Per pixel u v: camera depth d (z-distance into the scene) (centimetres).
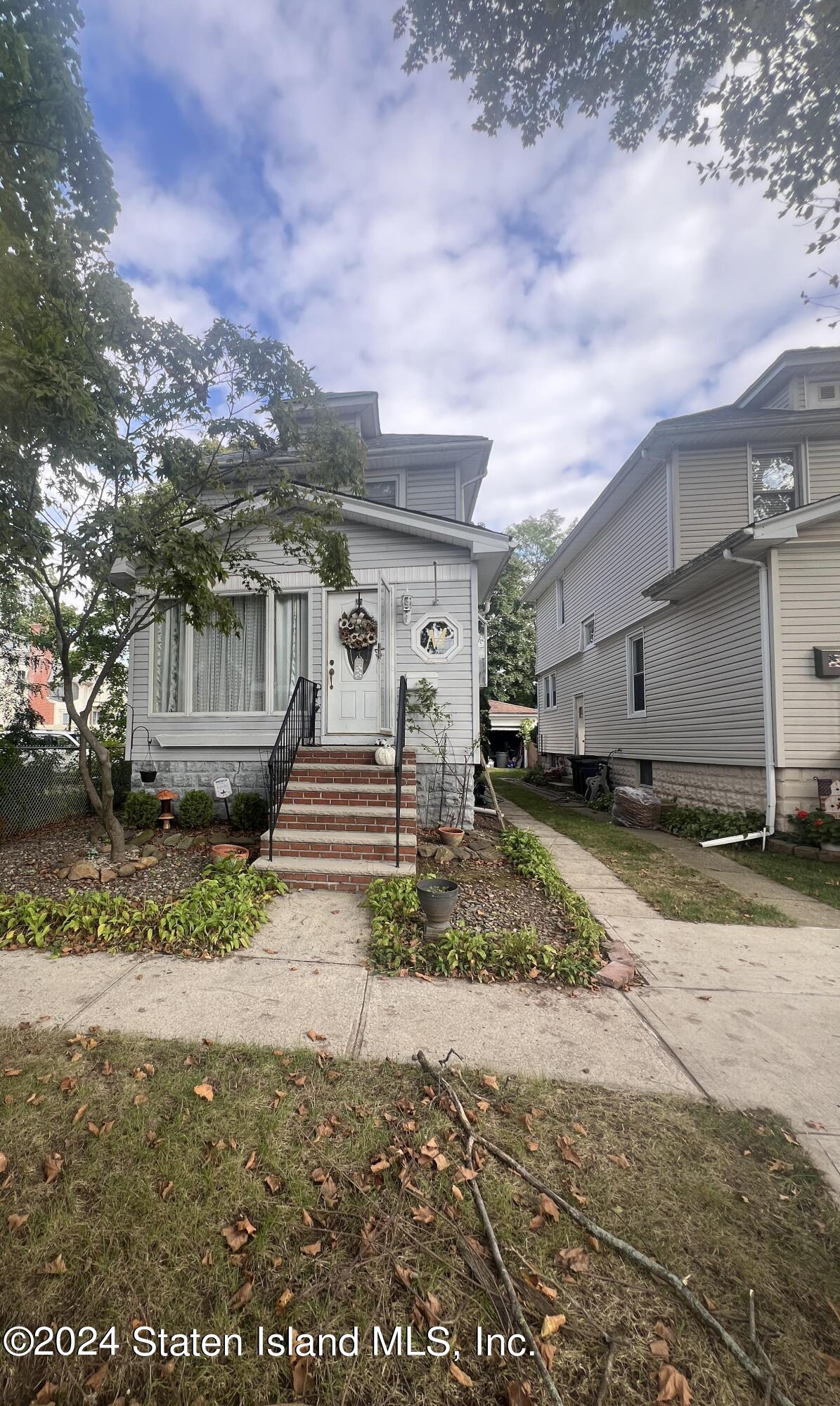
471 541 723
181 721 779
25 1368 138
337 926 430
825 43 380
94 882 505
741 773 842
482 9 429
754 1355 143
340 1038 283
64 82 325
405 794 598
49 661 1089
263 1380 136
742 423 948
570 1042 284
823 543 752
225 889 461
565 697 1806
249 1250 168
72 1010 309
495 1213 183
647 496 1134
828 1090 250
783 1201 191
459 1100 235
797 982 359
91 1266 162
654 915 489
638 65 436
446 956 365
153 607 640
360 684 760
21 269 349
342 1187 192
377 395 1063
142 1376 137
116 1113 225
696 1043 286
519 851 606
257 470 594
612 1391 134
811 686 759
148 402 491
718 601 898
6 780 734
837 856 673
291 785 617
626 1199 189
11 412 366
